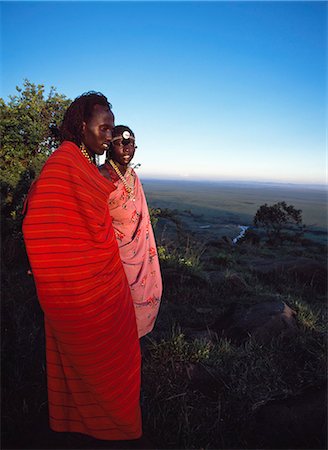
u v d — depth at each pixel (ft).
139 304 8.53
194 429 7.37
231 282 17.38
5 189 16.02
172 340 10.02
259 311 12.50
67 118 6.37
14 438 6.72
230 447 7.09
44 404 7.60
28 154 17.20
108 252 6.21
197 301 14.83
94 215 5.88
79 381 6.46
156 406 7.95
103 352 6.27
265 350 10.61
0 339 8.95
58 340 6.24
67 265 5.65
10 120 16.06
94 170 6.26
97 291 6.01
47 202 5.49
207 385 8.87
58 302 5.82
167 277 16.51
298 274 24.52
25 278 13.84
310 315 13.46
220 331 12.14
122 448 6.61
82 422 6.68
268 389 8.73
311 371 9.67
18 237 15.38
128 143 7.59
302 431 7.50
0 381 7.98
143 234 8.54
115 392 6.50
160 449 6.89
